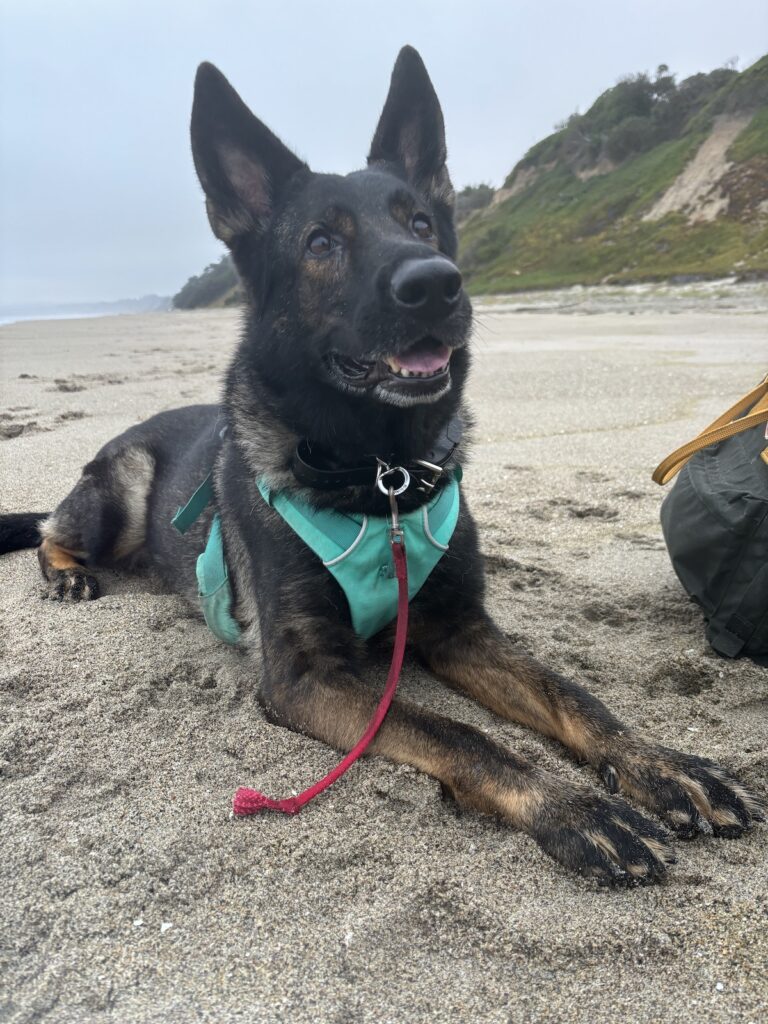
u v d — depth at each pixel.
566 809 2.36
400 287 2.73
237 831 2.32
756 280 34.25
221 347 17.56
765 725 2.91
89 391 10.09
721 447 3.66
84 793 2.48
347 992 1.82
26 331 26.81
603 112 64.75
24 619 3.74
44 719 2.86
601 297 37.09
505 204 67.31
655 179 51.28
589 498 5.49
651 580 4.13
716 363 11.50
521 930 1.98
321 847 2.26
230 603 3.47
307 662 2.93
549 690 2.94
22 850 2.23
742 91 50.69
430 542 3.02
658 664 3.30
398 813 2.42
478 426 7.90
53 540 4.53
